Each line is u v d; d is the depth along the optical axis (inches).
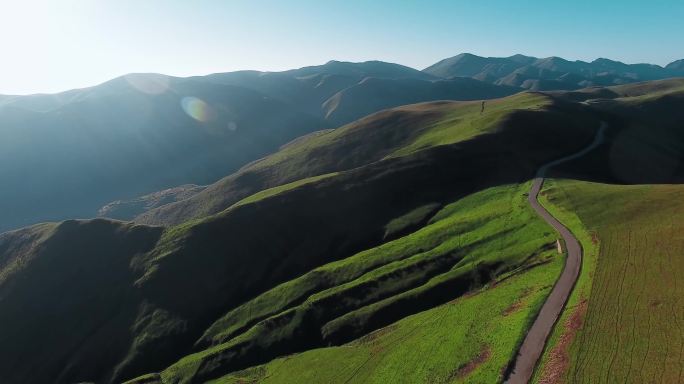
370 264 3358.8
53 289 4104.3
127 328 3587.6
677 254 2005.4
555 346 1702.8
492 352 1813.5
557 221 2851.9
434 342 2129.7
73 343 3580.2
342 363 2423.7
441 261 3026.6
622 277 1983.3
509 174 4170.8
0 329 3809.1
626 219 2554.1
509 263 2662.4
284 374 2610.7
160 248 4259.4
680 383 1339.8
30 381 3363.7
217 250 4101.9
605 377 1464.1
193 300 3700.8
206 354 3090.6
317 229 4170.8
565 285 2098.9
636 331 1616.6
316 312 3075.8
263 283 3786.9
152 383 2992.1
